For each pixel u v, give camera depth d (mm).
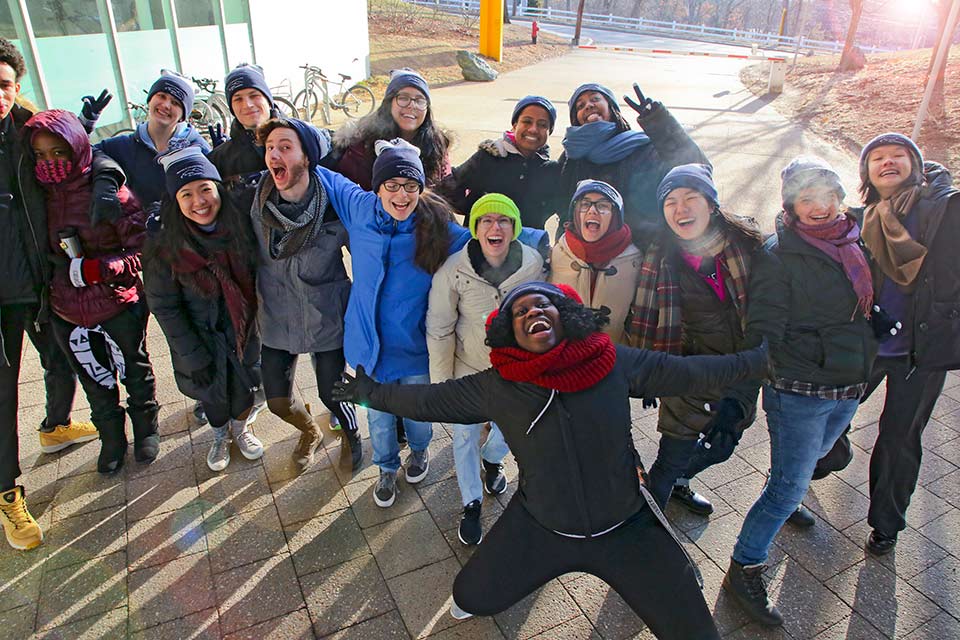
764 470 3482
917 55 16703
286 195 2875
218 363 3219
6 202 2783
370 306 2857
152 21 9734
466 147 10258
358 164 3547
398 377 3020
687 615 2051
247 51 11875
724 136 11328
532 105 3467
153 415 3535
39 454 3559
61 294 3021
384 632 2592
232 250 2885
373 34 23156
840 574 2850
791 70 19016
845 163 9648
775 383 2512
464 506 2965
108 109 9109
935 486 3361
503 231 2551
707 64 24141
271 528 3086
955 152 9414
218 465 3439
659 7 74625
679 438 2721
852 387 2488
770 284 2410
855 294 2404
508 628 2611
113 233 3068
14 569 2855
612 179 3322
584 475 2039
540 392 2021
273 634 2576
